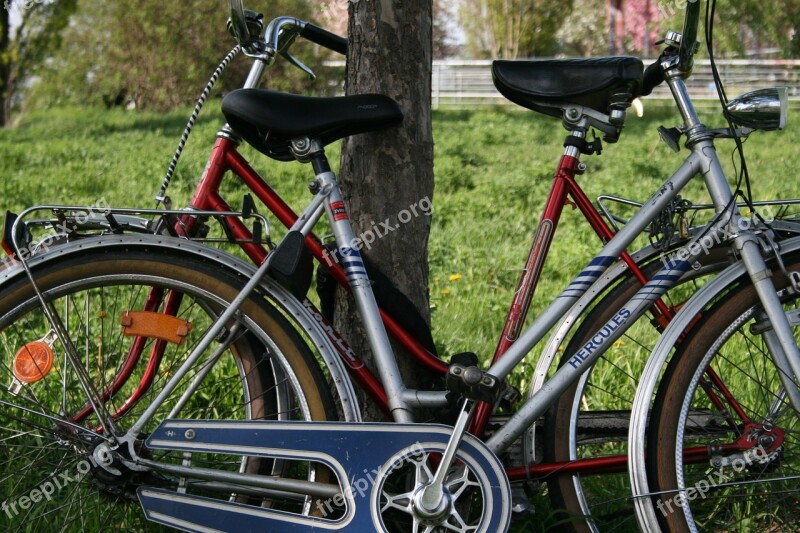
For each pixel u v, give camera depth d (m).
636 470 2.45
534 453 2.60
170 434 2.43
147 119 21.02
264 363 2.66
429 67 2.85
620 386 3.66
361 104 2.52
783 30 22.42
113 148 13.55
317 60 21.67
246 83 2.67
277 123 2.47
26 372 2.54
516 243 6.59
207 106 22.22
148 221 2.63
